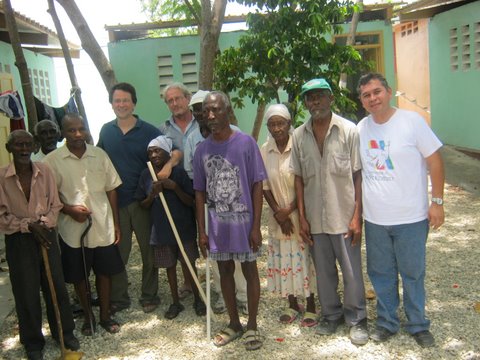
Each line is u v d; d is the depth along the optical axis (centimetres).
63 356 361
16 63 545
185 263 435
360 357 346
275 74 656
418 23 1250
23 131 344
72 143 384
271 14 636
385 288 361
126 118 429
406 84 1367
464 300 420
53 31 983
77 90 657
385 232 349
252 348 363
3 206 344
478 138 981
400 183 338
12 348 389
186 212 416
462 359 335
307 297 396
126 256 436
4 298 482
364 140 350
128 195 427
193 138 416
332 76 638
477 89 970
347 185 356
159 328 408
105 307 407
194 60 1019
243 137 355
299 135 367
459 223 636
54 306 354
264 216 727
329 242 370
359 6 645
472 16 966
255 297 369
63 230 387
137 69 1026
